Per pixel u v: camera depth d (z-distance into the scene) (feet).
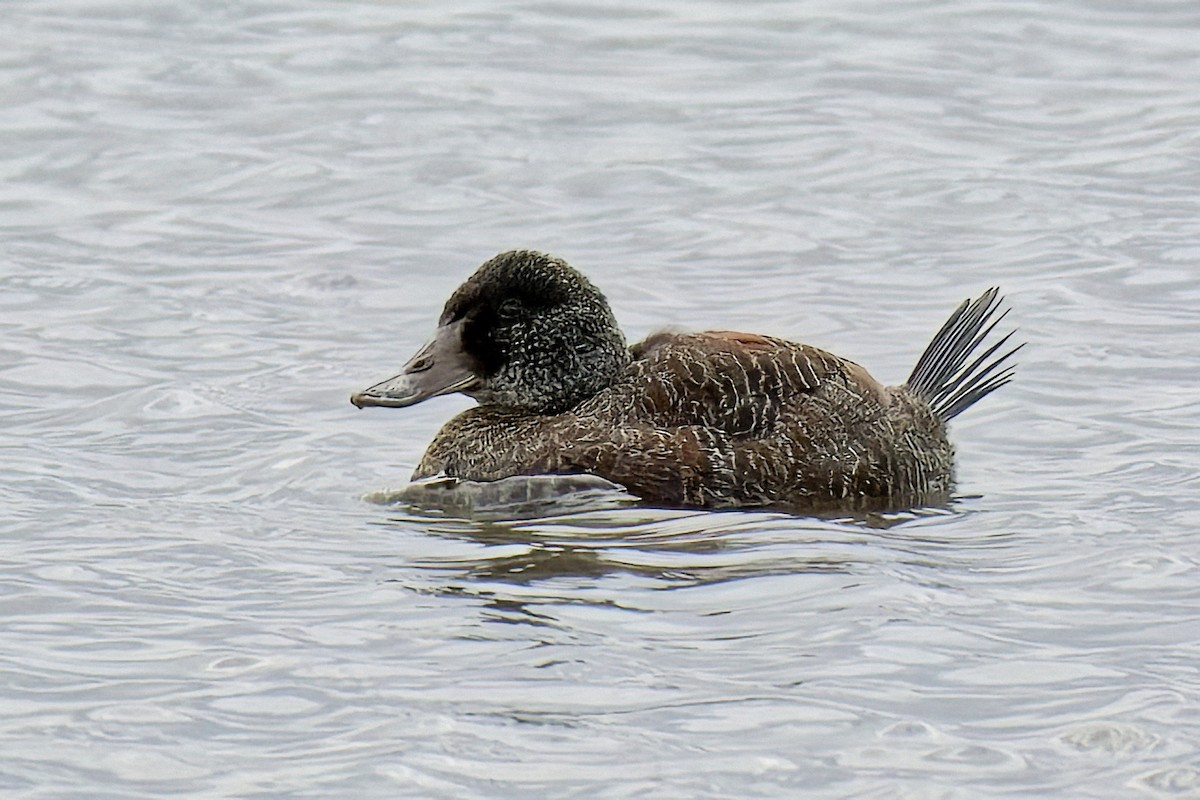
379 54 79.05
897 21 83.87
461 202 62.95
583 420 40.16
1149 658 30.25
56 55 77.87
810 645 30.91
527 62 78.23
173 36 81.10
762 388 39.93
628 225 60.70
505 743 27.35
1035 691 29.07
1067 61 78.13
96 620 32.09
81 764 26.76
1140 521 37.42
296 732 27.78
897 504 39.24
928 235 59.47
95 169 65.87
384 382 41.68
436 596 33.30
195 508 38.50
